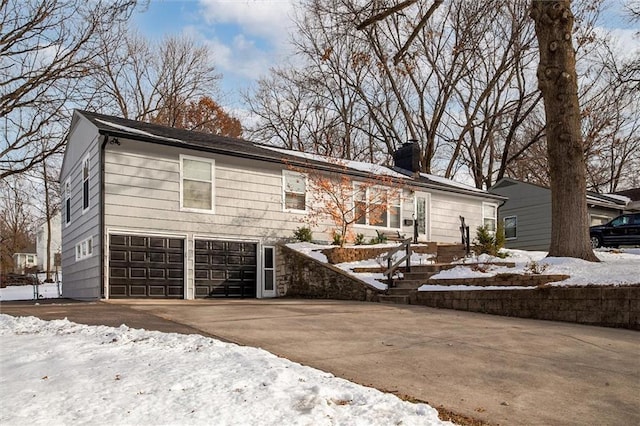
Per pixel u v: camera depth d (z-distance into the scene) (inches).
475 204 965.8
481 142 1472.7
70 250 719.1
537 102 1370.6
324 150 1592.0
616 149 1592.0
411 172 992.2
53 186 1288.1
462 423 167.9
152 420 139.3
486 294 456.4
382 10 619.2
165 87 1558.8
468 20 1165.7
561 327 373.4
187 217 617.6
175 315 391.5
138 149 586.9
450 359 262.4
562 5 514.0
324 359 253.1
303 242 697.0
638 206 1217.4
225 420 141.3
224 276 642.8
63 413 143.0
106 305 472.1
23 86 773.3
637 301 368.2
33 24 734.5
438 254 663.8
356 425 144.6
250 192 677.3
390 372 232.8
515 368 247.0
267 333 318.0
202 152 633.0
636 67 770.8
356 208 774.5
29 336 266.8
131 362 200.5
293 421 142.9
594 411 187.9
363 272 612.4
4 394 160.2
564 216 516.1
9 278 1446.9
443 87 1365.7
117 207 565.9
